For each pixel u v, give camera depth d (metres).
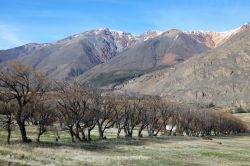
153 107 121.94
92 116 88.56
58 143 74.81
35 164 42.12
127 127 110.75
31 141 73.19
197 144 100.25
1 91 67.81
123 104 107.12
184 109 145.62
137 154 69.12
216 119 172.88
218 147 95.62
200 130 157.38
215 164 62.59
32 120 125.19
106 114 97.44
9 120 70.19
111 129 142.12
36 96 70.62
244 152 85.75
